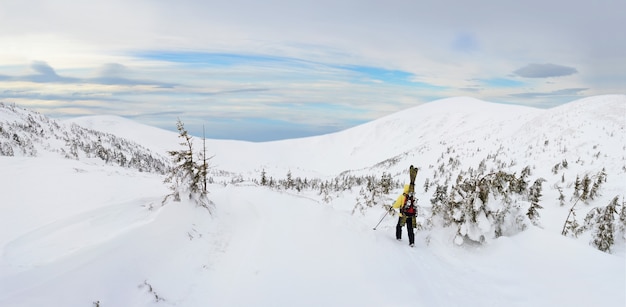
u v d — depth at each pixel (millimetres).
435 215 9320
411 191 8500
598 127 80812
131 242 5711
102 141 156875
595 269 6109
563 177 44906
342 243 7203
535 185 32594
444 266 7492
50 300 4230
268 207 9195
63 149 87750
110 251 5312
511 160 79438
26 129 102500
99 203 8992
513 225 8508
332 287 5719
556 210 31062
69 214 7902
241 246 7000
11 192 9625
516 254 7289
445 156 119938
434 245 8539
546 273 6410
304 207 9258
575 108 100500
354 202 32531
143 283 5129
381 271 6363
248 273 5938
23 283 4355
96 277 4781
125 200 9133
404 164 133875
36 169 12664
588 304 5340
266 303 5215
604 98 100812
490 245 7980
